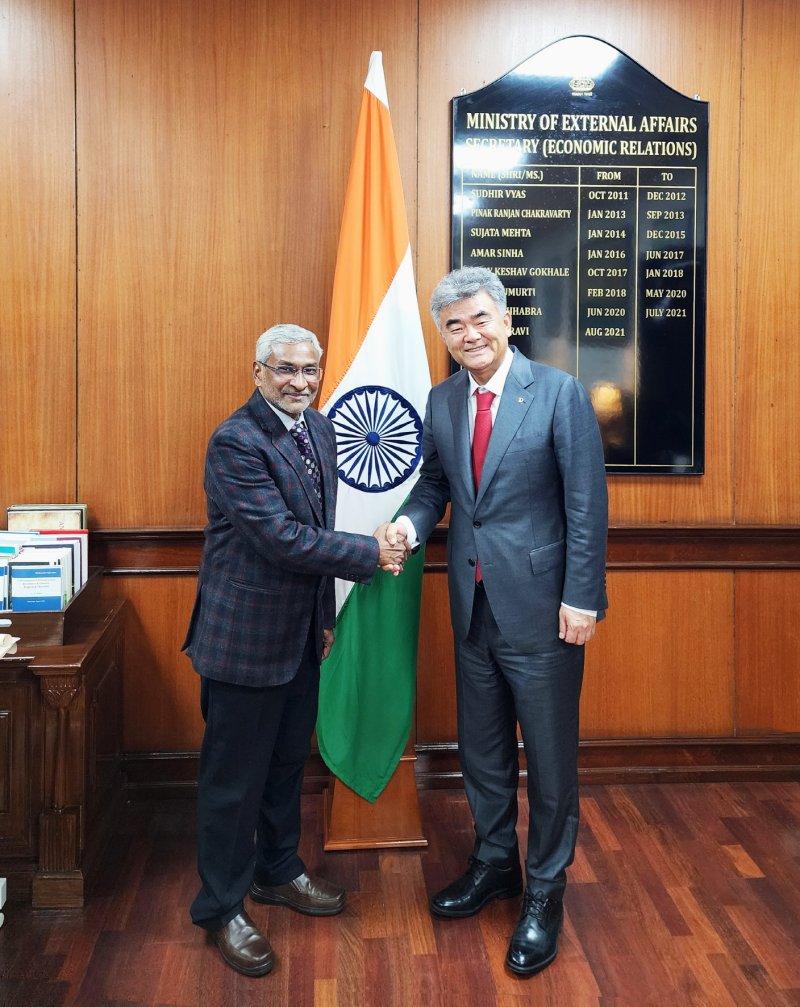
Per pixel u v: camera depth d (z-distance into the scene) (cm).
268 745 204
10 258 277
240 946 198
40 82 274
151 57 277
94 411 283
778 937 210
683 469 297
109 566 287
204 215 282
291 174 283
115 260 280
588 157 289
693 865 244
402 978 195
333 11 281
